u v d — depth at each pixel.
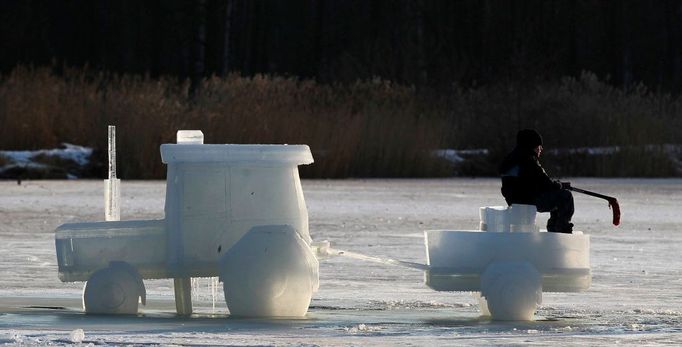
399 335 21.84
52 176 92.69
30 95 97.81
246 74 199.62
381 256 39.78
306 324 23.92
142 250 26.19
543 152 107.44
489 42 171.00
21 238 44.91
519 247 25.97
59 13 196.38
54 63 102.94
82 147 96.31
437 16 180.62
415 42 171.00
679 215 60.94
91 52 195.38
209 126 93.56
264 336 21.31
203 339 20.62
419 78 151.38
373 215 57.84
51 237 45.41
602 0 194.50
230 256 25.61
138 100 94.50
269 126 95.25
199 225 26.05
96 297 25.77
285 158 26.45
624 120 108.62
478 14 176.00
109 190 27.11
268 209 26.33
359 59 167.12
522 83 114.19
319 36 192.62
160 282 33.72
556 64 147.62
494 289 25.50
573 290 26.16
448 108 113.00
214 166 26.11
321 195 73.06
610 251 42.75
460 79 150.00
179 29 176.62
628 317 26.14
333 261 38.47
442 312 27.23
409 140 100.75
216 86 100.06
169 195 26.06
